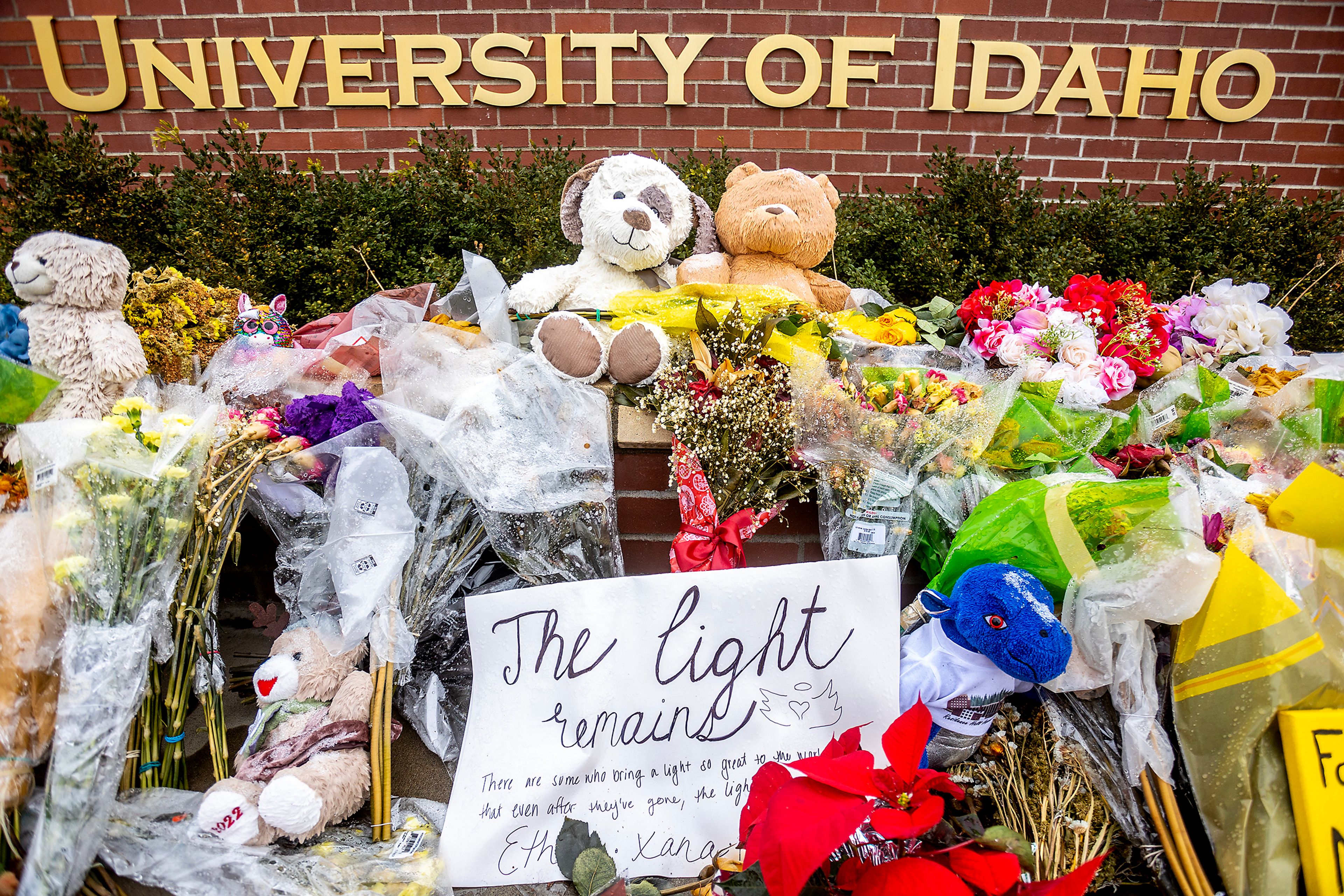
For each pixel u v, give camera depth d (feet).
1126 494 3.94
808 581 4.17
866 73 9.94
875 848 3.55
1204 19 9.73
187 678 4.10
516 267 8.80
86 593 3.68
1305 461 4.96
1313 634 3.72
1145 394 5.30
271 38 9.82
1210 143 10.15
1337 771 3.66
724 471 4.72
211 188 8.59
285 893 3.58
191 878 3.60
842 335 5.11
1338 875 3.58
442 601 4.85
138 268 8.87
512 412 4.66
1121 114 10.06
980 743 4.28
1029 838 3.91
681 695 4.17
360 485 4.39
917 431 4.42
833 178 10.34
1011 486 4.27
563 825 3.84
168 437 3.97
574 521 4.72
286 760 3.97
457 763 4.43
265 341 5.57
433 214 9.02
